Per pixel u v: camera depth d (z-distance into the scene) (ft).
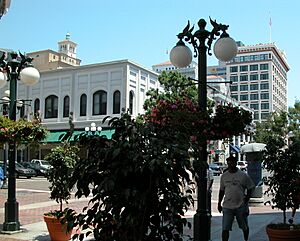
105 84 129.70
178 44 27.91
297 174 26.11
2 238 31.19
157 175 11.73
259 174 56.13
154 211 12.05
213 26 27.04
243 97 449.06
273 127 190.60
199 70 26.71
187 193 14.15
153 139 11.96
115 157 11.85
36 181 113.19
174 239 12.24
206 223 25.53
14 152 33.71
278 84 478.18
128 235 11.89
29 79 33.78
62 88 138.31
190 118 22.18
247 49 450.30
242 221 27.50
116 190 11.84
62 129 136.67
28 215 44.75
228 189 27.48
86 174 12.23
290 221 27.12
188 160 12.01
